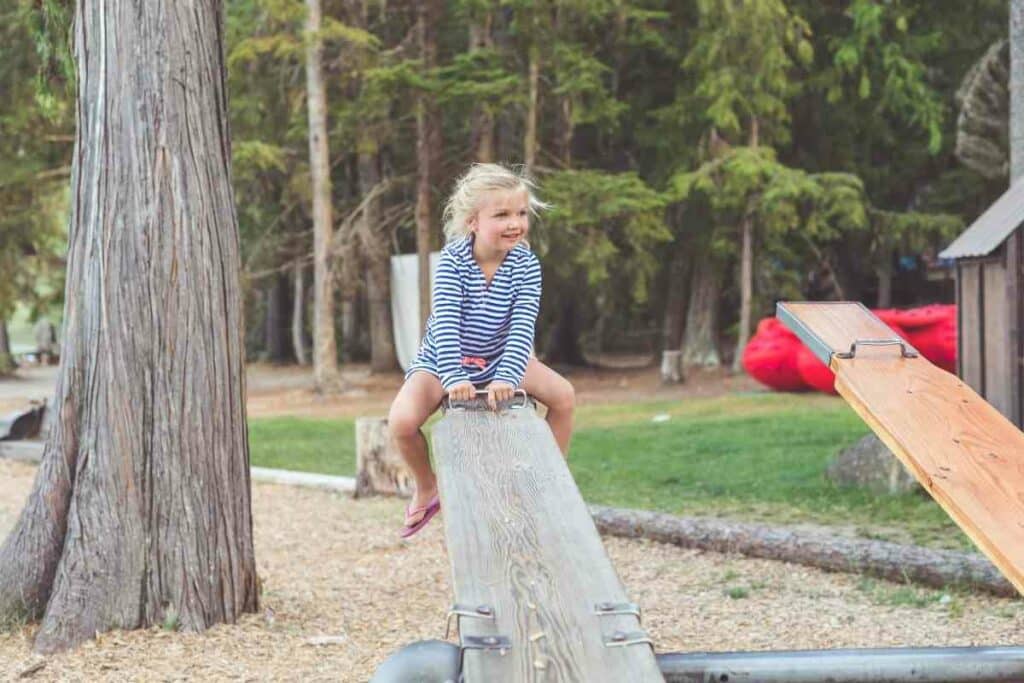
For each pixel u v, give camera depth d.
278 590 8.05
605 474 13.34
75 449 6.73
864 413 4.48
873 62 26.39
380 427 12.43
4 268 27.89
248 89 27.28
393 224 29.17
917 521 10.05
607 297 29.58
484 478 3.77
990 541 3.50
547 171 24.42
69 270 6.76
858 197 24.58
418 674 3.46
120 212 6.55
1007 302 9.54
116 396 6.52
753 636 6.82
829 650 4.01
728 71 23.89
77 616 6.41
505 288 4.58
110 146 6.58
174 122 6.56
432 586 8.23
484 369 4.65
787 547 8.69
